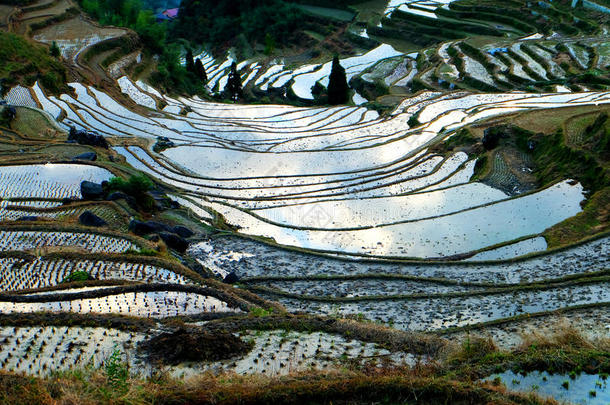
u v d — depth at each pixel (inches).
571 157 1421.0
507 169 1518.2
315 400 441.1
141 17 3725.4
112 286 757.9
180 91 3240.7
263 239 1173.1
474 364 530.3
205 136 2101.4
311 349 572.7
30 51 2497.5
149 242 984.3
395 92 2866.6
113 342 564.4
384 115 2393.0
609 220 1117.1
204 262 1031.0
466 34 3644.2
